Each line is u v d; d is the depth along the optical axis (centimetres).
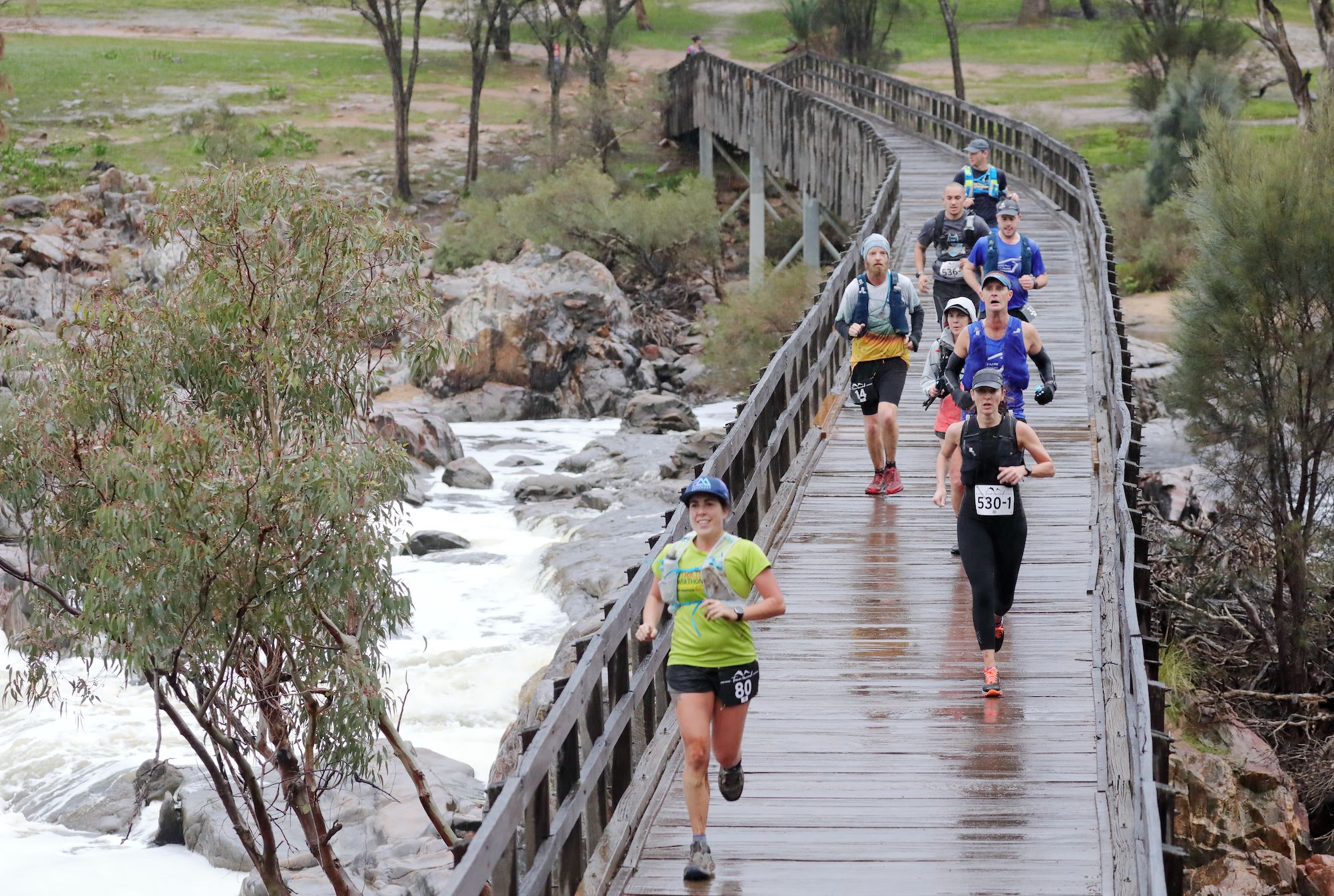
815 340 4766
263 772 4081
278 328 3700
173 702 5484
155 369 3675
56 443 3594
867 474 4081
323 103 18325
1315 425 5153
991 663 2625
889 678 2741
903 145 11050
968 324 3472
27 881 4188
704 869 2008
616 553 6494
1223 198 5197
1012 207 4119
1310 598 5128
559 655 3747
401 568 6762
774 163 12719
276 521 3272
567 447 9675
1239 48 13038
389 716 4366
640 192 15638
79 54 19550
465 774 4634
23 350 3697
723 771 2072
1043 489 3859
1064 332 5525
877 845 2127
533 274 11331
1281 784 3969
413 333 4009
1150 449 6700
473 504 7981
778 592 1967
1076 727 2508
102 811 4672
